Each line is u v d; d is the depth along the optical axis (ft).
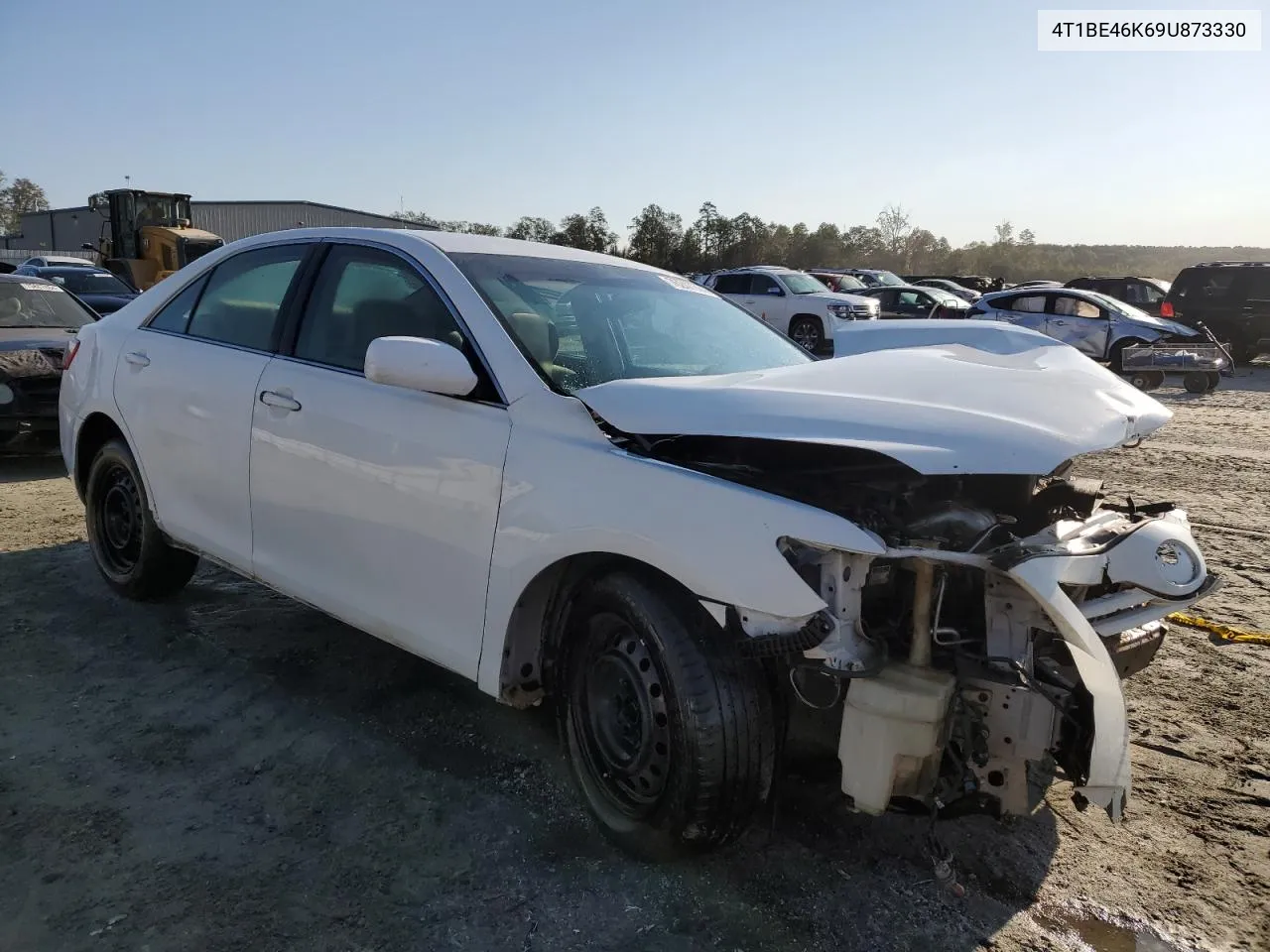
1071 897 8.41
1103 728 7.24
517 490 8.89
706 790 7.90
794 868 8.68
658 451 8.83
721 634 7.99
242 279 12.99
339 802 9.52
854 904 8.20
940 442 7.37
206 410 12.37
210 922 7.70
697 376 10.36
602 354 10.50
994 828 9.43
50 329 26.99
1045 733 7.41
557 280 11.25
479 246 11.29
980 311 61.11
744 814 8.11
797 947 7.64
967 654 7.75
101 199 84.64
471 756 10.52
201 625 13.94
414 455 9.77
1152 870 8.84
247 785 9.76
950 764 7.77
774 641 7.37
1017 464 7.20
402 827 9.12
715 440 8.96
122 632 13.57
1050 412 8.09
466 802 9.59
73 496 21.74
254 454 11.63
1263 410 42.01
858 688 7.54
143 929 7.59
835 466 8.47
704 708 7.82
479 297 10.09
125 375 13.92
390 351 9.02
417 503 9.74
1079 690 7.41
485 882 8.35
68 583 15.48
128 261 77.61
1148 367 48.73
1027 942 7.80
